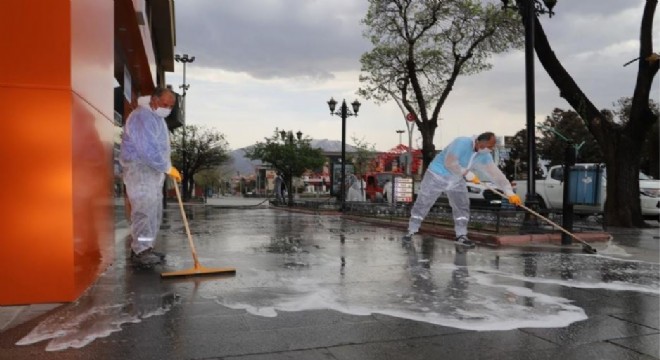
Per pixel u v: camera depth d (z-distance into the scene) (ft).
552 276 21.35
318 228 42.75
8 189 15.42
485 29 65.05
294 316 15.01
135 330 13.52
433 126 68.90
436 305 16.39
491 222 40.37
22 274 15.58
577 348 12.63
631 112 47.39
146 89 55.01
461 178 30.86
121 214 33.73
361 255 26.50
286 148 98.12
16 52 15.46
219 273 20.77
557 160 139.64
